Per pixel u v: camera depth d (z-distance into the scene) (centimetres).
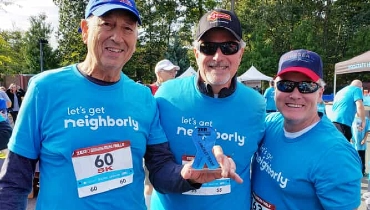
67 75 163
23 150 154
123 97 169
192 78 207
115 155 161
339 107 593
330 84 2905
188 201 194
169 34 2772
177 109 198
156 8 2709
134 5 167
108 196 158
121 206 161
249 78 1909
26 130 155
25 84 2367
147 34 2725
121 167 162
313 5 2942
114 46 160
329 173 170
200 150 157
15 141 155
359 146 585
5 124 313
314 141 180
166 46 2723
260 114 207
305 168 178
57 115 156
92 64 163
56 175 154
